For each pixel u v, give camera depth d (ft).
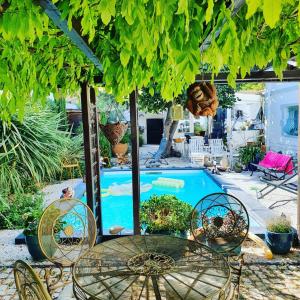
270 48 8.37
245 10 6.32
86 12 5.49
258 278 11.56
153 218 14.34
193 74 4.84
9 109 8.37
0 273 12.28
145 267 7.91
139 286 7.40
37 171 24.14
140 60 7.54
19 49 7.54
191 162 38.52
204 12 4.75
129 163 38.78
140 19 4.58
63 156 28.89
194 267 7.91
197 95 8.79
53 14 5.31
